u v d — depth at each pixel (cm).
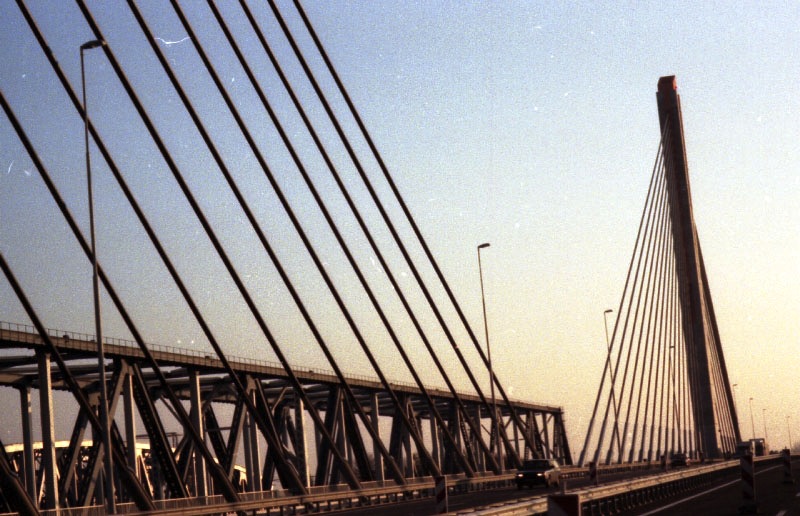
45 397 5416
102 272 4941
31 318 4647
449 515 2512
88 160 3888
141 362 6328
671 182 12150
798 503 3203
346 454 8762
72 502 6962
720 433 12031
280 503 5147
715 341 13175
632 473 8656
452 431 11400
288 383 8738
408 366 7900
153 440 6016
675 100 12281
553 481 6656
